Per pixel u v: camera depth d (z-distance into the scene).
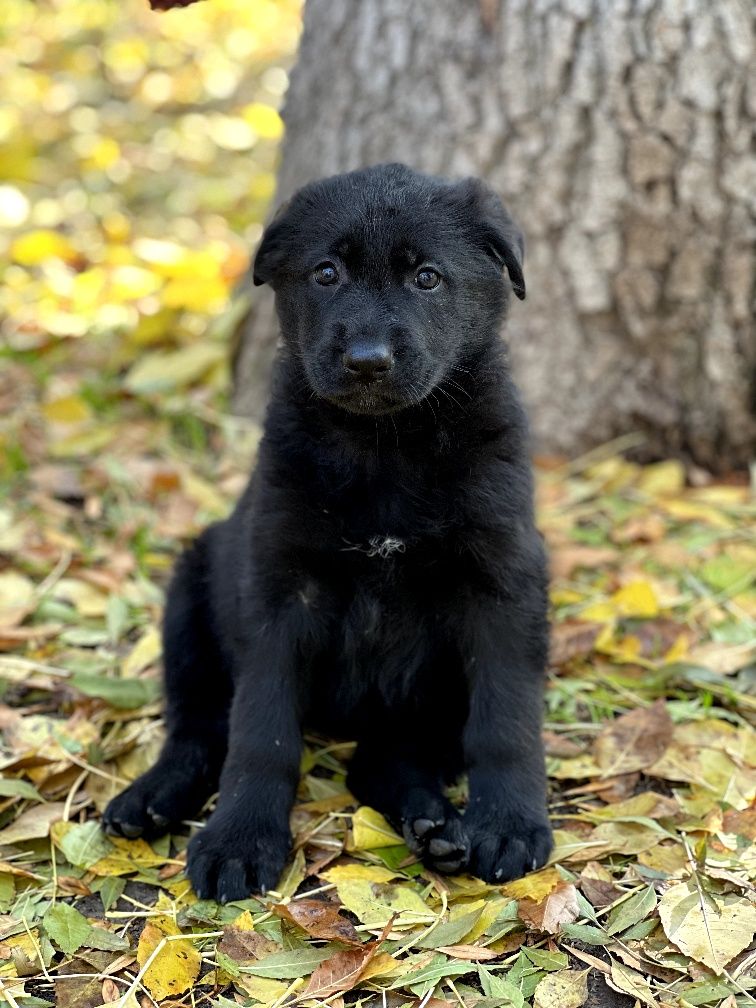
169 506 1.82
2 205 2.69
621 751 1.49
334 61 1.89
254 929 1.34
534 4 1.80
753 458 1.90
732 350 1.86
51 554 1.73
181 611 1.53
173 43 3.94
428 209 1.45
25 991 1.31
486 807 1.41
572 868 1.40
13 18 3.95
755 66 1.79
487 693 1.43
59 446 1.90
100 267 2.35
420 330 1.42
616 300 1.85
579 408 1.88
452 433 1.44
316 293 1.45
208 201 2.97
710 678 1.55
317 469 1.43
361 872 1.38
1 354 2.06
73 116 3.49
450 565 1.43
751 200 1.81
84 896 1.38
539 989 1.30
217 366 2.00
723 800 1.44
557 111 1.81
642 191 1.82
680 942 1.32
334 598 1.46
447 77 1.83
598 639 1.61
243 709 1.43
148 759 1.50
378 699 1.50
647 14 1.78
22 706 1.56
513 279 1.47
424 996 1.30
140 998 1.30
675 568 1.72
